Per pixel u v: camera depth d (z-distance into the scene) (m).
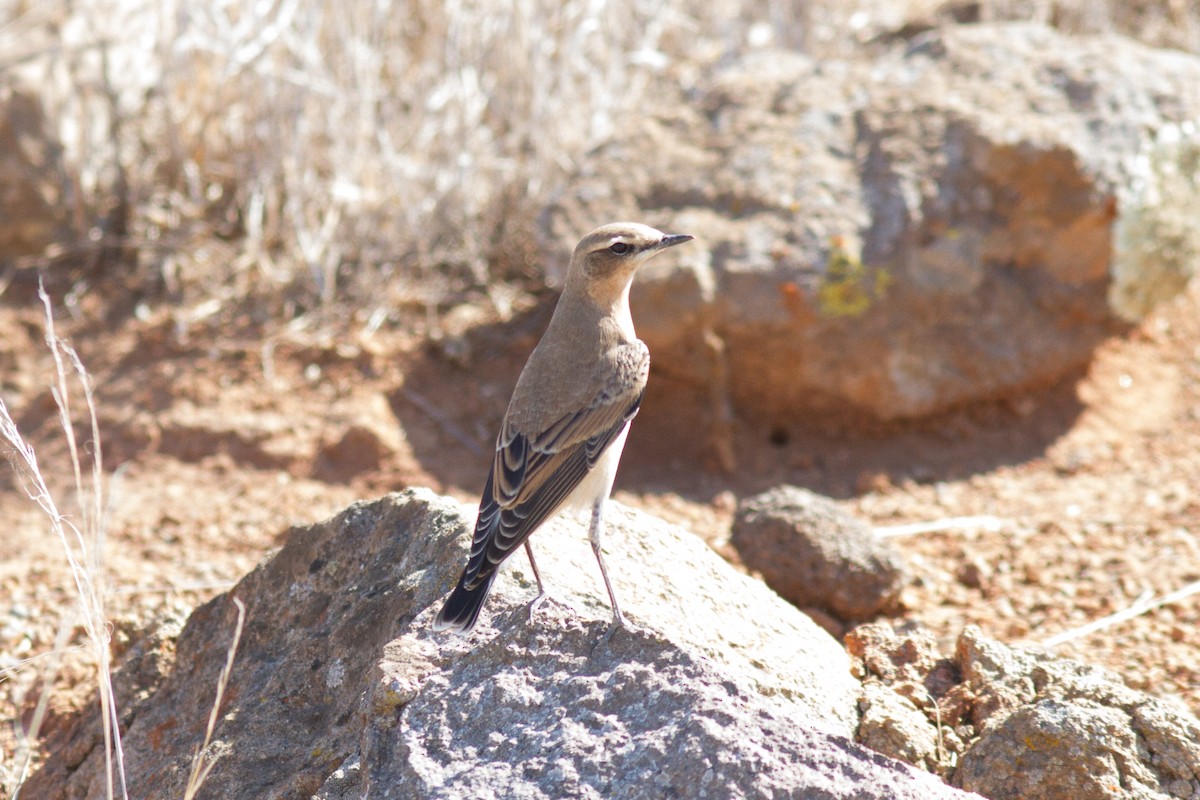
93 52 16.88
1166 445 13.76
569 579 7.59
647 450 14.09
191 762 7.04
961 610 10.58
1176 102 14.48
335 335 15.09
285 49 16.28
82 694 9.45
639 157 15.00
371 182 15.98
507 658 6.63
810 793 5.54
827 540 10.47
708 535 12.27
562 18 16.88
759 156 14.58
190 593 11.18
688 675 6.25
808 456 13.88
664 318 13.61
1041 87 14.68
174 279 15.74
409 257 16.09
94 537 7.91
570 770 5.85
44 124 16.06
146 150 16.73
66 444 13.66
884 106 14.83
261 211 16.53
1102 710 6.84
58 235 16.19
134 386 14.38
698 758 5.68
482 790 5.86
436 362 14.93
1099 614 10.34
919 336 13.68
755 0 19.30
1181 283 14.54
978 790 6.71
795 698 7.17
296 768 6.82
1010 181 13.84
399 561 7.80
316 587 8.12
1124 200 13.81
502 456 7.87
